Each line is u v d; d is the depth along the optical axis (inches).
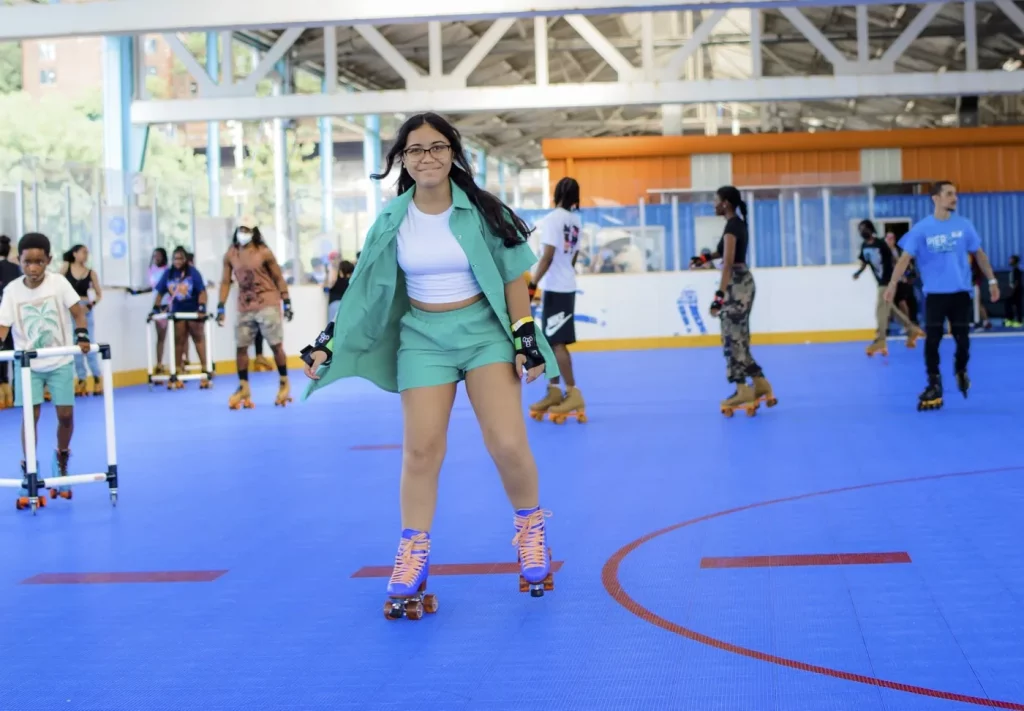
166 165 952.3
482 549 172.2
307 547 179.9
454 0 415.5
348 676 114.6
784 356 609.9
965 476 221.3
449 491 226.2
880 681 105.8
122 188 596.4
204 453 304.7
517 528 144.3
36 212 534.6
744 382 343.3
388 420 380.5
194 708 107.0
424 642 125.2
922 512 186.7
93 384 522.0
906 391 400.5
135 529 200.2
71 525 205.6
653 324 762.2
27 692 113.0
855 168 946.7
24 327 227.9
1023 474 221.5
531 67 1082.1
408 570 135.6
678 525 184.2
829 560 155.6
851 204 793.6
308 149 960.3
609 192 952.3
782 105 1258.0
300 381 588.1
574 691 107.0
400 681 112.3
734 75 1198.9
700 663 113.3
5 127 1074.7
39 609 146.2
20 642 131.2
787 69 1176.8
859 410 346.6
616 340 764.0
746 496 208.2
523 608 137.5
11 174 536.1
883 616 127.5
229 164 947.3
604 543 172.7
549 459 267.3
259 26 430.6
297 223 714.2
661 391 441.7
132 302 585.3
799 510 192.7
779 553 160.9
